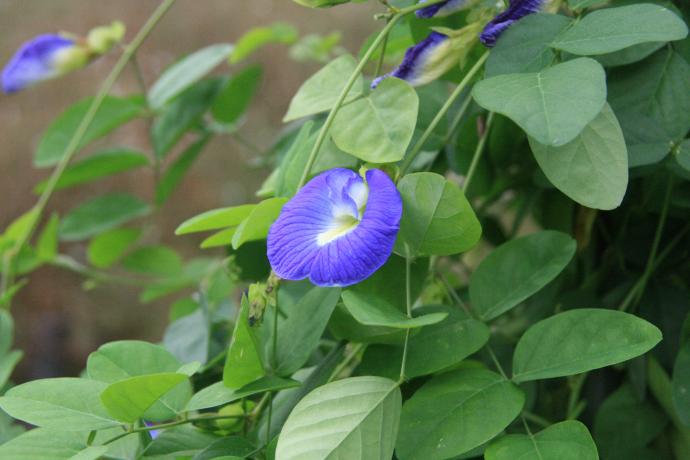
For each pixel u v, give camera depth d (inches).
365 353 20.1
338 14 62.1
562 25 19.7
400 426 19.0
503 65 19.7
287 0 64.7
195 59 28.3
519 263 20.7
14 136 64.0
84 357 60.4
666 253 22.9
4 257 29.1
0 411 23.9
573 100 18.2
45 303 61.0
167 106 28.7
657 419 21.9
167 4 27.3
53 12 68.0
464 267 26.3
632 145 20.1
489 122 22.1
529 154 23.7
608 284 23.5
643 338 18.9
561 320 19.4
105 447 18.8
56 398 19.2
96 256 31.5
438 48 20.6
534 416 21.6
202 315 24.1
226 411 20.9
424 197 19.2
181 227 20.3
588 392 22.9
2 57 66.8
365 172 19.3
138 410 18.9
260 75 29.1
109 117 28.3
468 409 19.0
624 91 20.4
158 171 29.2
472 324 20.0
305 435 18.5
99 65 65.2
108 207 31.0
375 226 18.5
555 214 23.2
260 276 23.6
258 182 63.0
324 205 19.1
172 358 20.2
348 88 20.0
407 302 19.4
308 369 21.3
